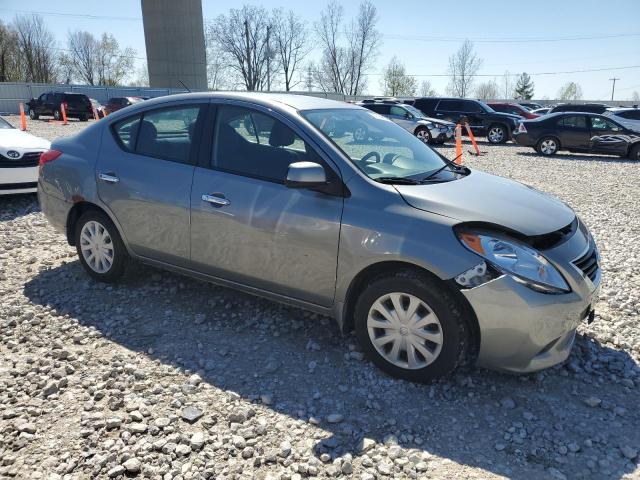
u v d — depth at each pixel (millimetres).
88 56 71125
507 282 2850
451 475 2496
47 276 4859
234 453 2621
